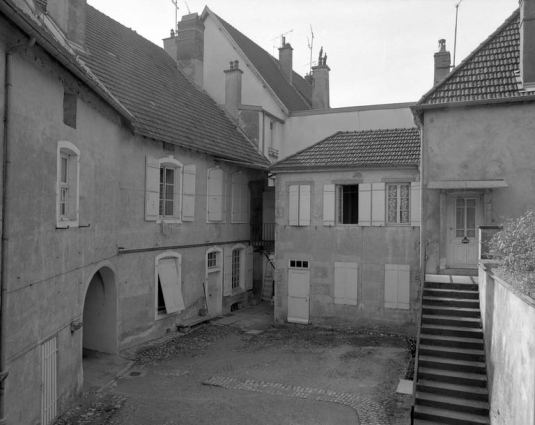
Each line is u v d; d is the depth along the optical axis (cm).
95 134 1160
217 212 1969
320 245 1831
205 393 1155
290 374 1294
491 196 1342
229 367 1352
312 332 1761
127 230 1445
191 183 1789
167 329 1662
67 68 886
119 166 1388
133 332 1481
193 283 1817
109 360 1340
